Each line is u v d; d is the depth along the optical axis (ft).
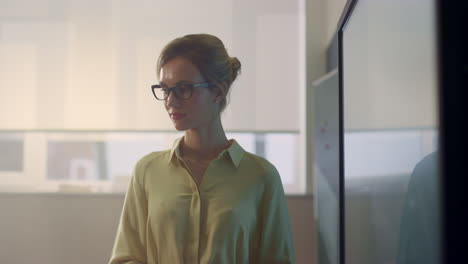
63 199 8.87
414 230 1.93
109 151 8.96
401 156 2.06
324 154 6.62
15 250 8.89
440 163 1.40
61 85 8.98
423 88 1.62
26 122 8.98
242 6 8.84
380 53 2.44
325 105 6.55
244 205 3.83
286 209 4.15
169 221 3.75
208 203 3.81
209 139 3.97
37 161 9.00
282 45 8.82
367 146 2.91
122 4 8.97
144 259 4.00
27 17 9.02
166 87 3.61
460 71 1.37
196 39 3.67
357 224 3.35
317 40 8.80
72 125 8.95
